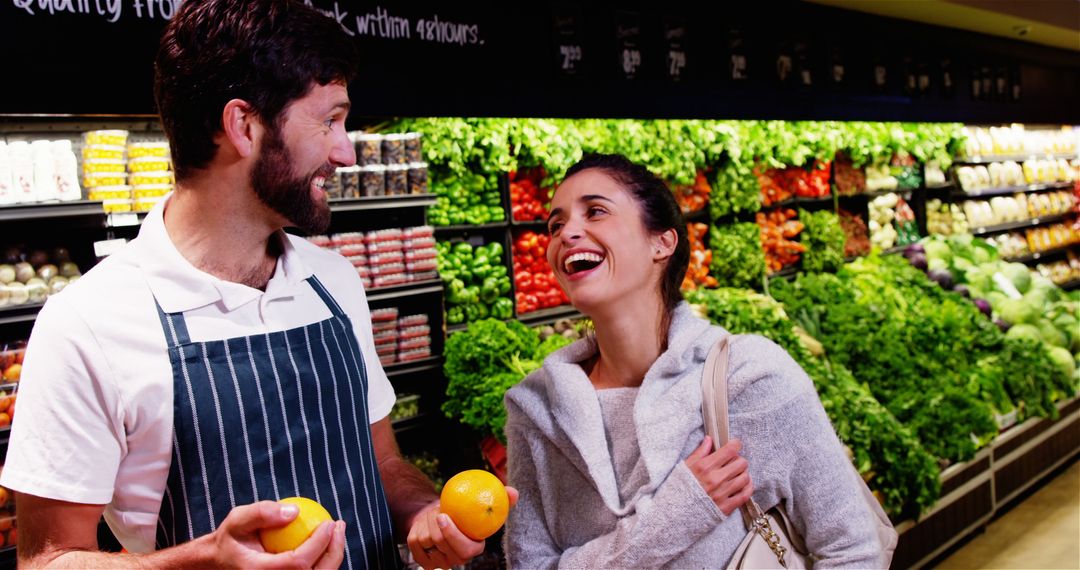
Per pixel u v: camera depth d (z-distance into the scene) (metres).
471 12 2.73
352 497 1.42
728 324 4.39
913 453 3.83
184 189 1.33
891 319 5.28
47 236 3.40
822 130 6.14
